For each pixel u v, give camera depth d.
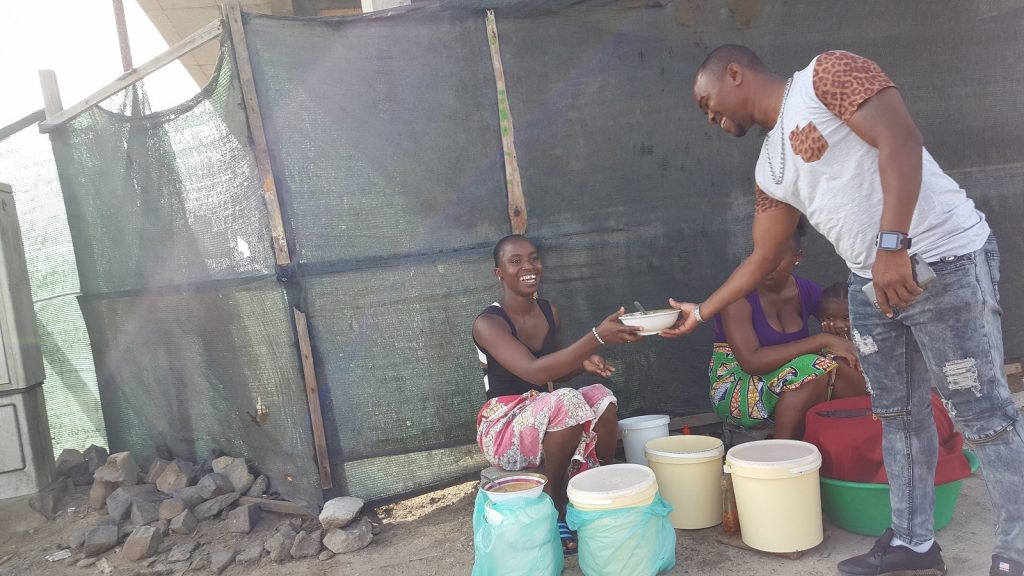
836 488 2.79
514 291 3.20
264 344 3.52
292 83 3.35
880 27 4.19
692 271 4.01
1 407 3.87
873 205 2.07
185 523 3.47
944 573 2.44
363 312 3.49
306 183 3.38
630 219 3.89
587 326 3.86
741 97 2.24
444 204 3.63
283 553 3.16
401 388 3.58
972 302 2.04
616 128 3.85
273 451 3.64
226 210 3.54
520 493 2.53
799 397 3.11
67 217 4.38
